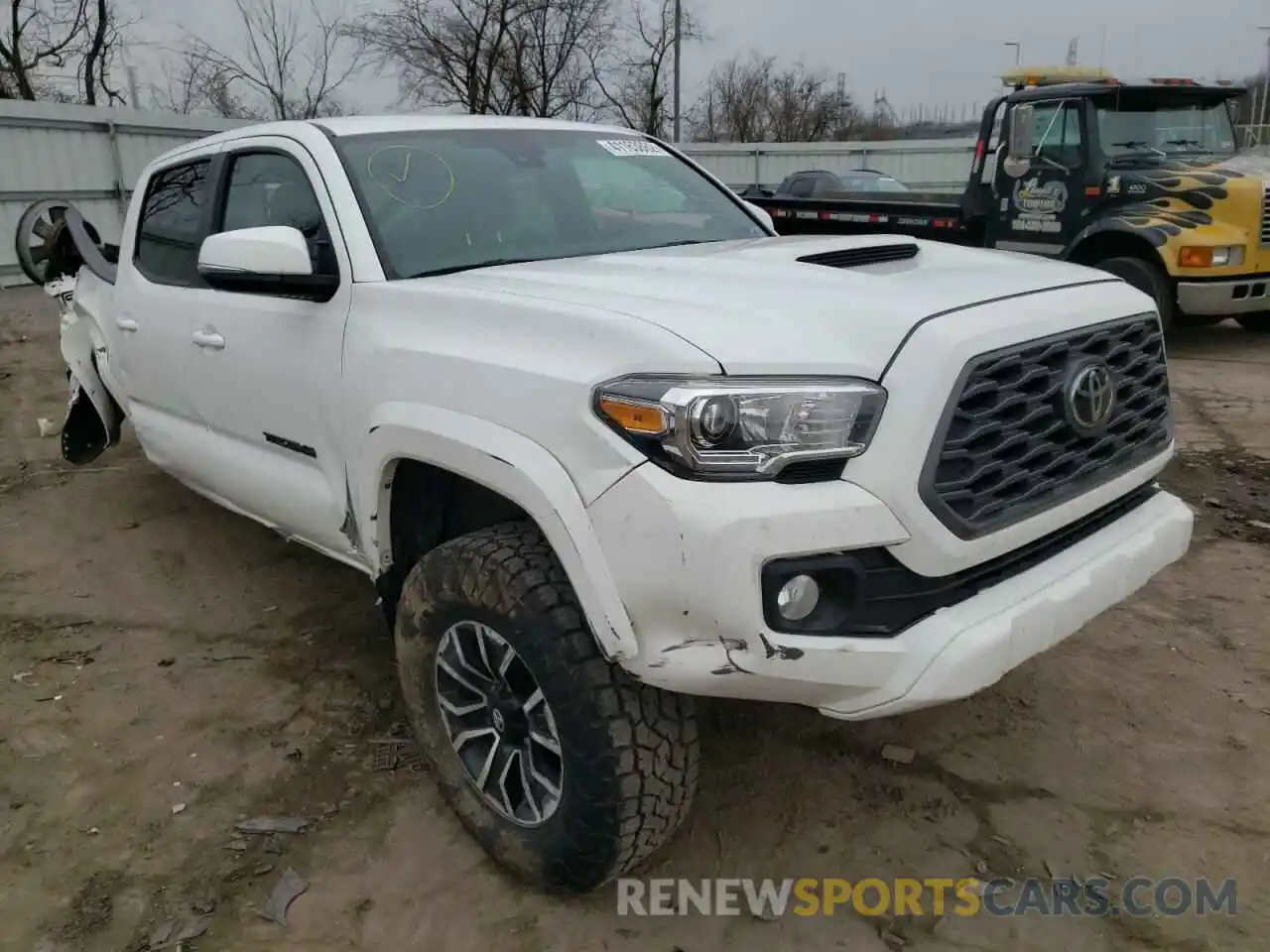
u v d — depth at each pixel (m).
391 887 2.53
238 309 3.31
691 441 1.93
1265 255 8.41
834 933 2.36
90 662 3.68
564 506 2.07
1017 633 2.13
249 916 2.45
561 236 3.28
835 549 1.97
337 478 2.96
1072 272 2.68
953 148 23.77
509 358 2.28
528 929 2.39
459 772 2.61
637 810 2.20
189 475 4.11
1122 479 2.54
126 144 15.28
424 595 2.45
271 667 3.61
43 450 6.36
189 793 2.91
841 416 1.99
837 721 3.19
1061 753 3.01
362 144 3.20
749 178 23.88
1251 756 2.96
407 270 2.89
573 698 2.16
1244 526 4.73
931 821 2.73
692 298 2.28
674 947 2.33
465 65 25.47
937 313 2.14
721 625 1.94
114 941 2.38
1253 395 7.32
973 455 2.11
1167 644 3.62
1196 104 9.49
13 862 2.65
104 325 4.53
